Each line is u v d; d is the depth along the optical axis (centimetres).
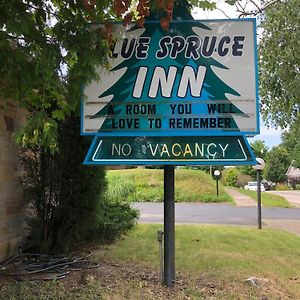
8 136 765
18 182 794
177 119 607
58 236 789
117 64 614
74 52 429
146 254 848
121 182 2877
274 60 924
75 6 430
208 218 1834
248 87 605
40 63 415
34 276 660
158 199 2714
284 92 959
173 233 634
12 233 774
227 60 609
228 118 603
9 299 530
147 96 612
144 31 615
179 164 600
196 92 609
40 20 435
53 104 648
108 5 439
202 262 794
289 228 1520
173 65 613
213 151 597
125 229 1127
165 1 398
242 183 6612
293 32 888
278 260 858
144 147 605
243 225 1561
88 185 793
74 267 722
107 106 612
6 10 392
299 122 1038
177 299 568
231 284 653
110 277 666
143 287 616
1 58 427
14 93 496
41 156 785
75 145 780
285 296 625
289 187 7394
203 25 613
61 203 786
